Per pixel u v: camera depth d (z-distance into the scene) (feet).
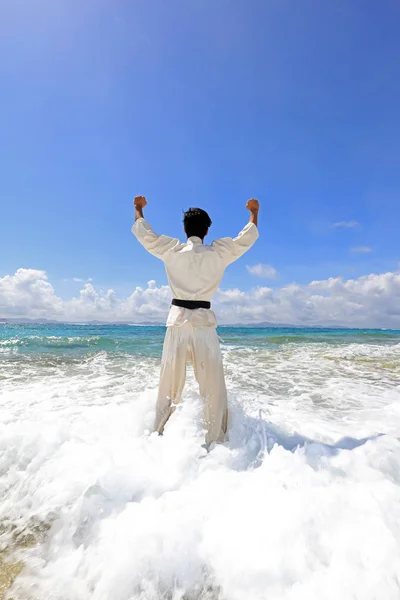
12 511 5.76
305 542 4.21
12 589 4.17
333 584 3.65
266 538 4.31
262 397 13.07
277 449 6.57
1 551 4.88
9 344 34.19
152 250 8.88
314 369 20.58
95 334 60.03
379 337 62.08
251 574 3.92
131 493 5.53
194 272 8.39
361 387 15.29
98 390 13.58
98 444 7.35
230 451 6.98
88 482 6.03
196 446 6.95
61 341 37.76
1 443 7.38
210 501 5.10
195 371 8.16
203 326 8.13
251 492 5.22
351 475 5.86
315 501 4.84
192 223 9.11
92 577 4.22
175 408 8.27
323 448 6.77
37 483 6.25
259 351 32.04
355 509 4.69
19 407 10.80
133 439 7.57
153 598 3.90
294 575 3.86
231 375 18.17
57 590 4.13
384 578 3.63
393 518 4.51
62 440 7.61
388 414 10.68
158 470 6.12
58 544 4.91
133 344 36.27
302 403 12.13
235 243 8.89
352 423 9.61
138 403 9.62
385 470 6.11
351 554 3.99
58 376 16.90
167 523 4.64
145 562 4.14
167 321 8.34
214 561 4.13
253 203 9.55
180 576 4.03
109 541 4.56
